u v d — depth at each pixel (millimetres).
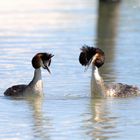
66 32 29453
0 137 12953
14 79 18844
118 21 33406
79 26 31547
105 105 15859
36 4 41094
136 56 23109
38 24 32094
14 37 27609
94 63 16812
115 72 20078
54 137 12961
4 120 14344
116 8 38000
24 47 24766
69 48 24703
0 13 36219
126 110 15305
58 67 20844
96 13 36562
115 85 17109
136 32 29578
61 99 16500
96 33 29312
